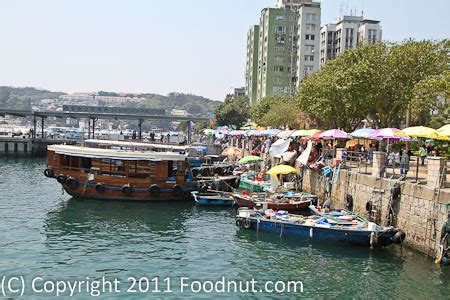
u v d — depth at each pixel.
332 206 35.34
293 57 120.56
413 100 37.22
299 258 24.36
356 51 46.69
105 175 39.31
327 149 42.31
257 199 35.66
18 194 43.03
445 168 23.59
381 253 24.91
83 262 23.30
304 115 63.91
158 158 39.25
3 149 89.81
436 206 22.84
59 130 146.50
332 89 43.94
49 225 30.95
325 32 138.62
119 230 30.06
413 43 43.12
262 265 23.30
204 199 38.28
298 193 38.00
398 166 36.03
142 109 119.69
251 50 138.50
